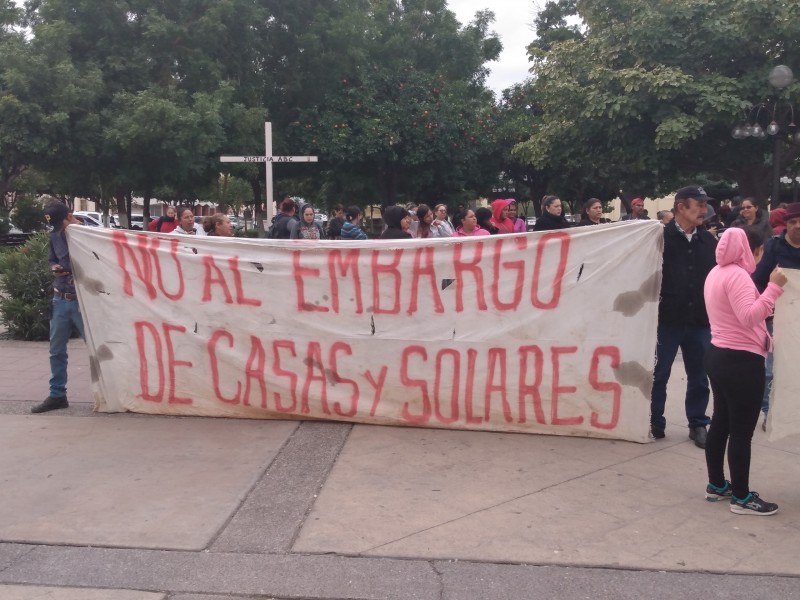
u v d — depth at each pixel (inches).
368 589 138.5
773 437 177.3
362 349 232.2
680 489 185.0
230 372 240.7
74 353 349.4
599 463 202.1
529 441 219.9
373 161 899.4
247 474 194.4
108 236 243.6
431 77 941.8
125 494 182.1
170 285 242.1
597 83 604.7
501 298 222.1
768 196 698.2
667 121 549.6
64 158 677.3
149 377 246.1
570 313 217.9
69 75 649.6
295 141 863.7
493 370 224.7
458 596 135.9
